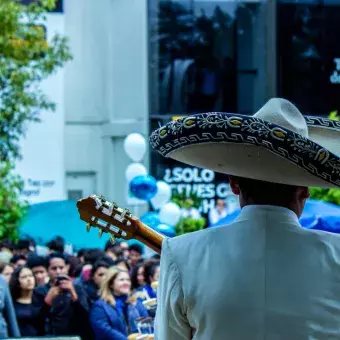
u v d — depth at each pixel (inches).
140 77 938.7
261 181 119.6
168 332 120.1
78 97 914.7
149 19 944.3
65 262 424.5
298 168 113.8
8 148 779.4
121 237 134.3
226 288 116.0
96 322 337.1
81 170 911.7
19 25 725.9
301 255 116.9
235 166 117.0
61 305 357.1
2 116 751.7
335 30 970.7
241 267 116.6
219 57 962.1
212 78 959.0
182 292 118.2
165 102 944.9
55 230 610.5
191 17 954.1
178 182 895.7
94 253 462.0
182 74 951.0
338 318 115.3
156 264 393.7
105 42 927.0
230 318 115.3
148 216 455.2
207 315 116.3
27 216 622.8
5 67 734.5
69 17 917.8
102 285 345.1
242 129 110.4
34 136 852.0
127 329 342.6
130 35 936.3
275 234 118.2
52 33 845.2
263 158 114.0
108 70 927.0
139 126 928.3
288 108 121.3
